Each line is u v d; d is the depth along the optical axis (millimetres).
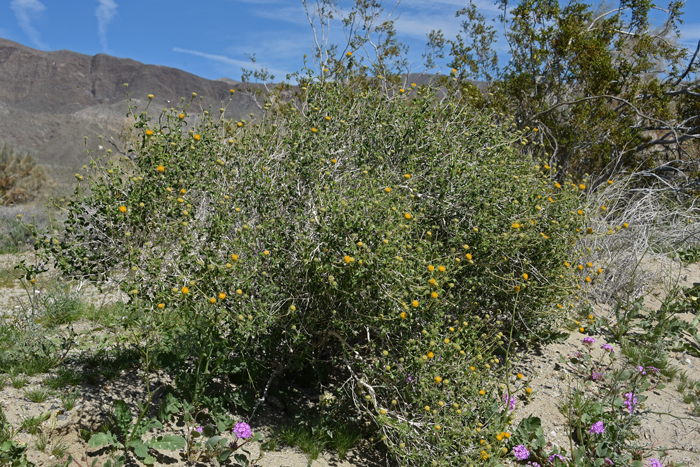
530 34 10523
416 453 2617
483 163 3895
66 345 3576
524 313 3990
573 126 9820
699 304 5441
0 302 5555
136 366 3535
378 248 2744
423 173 3639
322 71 4258
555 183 4328
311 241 3035
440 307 3031
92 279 3025
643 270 5910
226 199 3197
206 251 2863
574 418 3557
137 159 3178
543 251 3844
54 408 2828
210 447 2645
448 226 3613
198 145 3303
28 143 71312
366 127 3963
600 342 4746
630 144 10492
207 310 2898
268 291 2895
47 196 17047
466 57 11195
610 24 11234
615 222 6852
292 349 3193
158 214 3041
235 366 3258
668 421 3719
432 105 4105
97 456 2564
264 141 3627
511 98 10359
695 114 11633
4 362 3297
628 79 11477
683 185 9273
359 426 3172
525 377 4012
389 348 2916
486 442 2695
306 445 2916
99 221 3000
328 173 3369
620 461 3104
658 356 4434
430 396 2732
